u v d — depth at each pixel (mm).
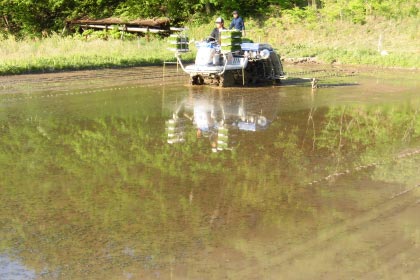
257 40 33531
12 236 6719
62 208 7590
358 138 11508
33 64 21781
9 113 13680
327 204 7770
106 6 40406
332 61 26703
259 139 11289
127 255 6238
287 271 5871
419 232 6852
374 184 8625
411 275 5820
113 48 27953
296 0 38969
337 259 6141
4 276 5781
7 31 39781
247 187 8453
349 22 33500
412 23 31953
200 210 7527
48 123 12586
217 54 17859
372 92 17328
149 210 7527
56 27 39562
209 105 14812
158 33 36188
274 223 7094
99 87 17984
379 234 6781
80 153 10211
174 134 11625
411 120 13258
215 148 10594
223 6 38594
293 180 8797
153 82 19250
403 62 24734
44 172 9117
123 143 10906
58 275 5801
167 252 6301
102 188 8383
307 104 15070
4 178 8805
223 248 6398
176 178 8852
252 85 18531
